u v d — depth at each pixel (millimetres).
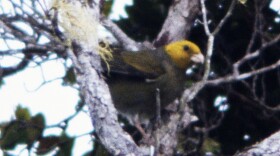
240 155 10016
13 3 9992
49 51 10961
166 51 13742
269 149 10023
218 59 14305
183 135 12758
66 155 12609
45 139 12500
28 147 12469
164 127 11695
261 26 12977
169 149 11391
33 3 9938
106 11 14297
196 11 13258
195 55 13703
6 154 12430
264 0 13219
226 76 12734
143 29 14672
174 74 13656
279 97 14023
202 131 12586
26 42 10352
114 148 8953
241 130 14164
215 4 14094
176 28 13477
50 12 10133
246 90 14078
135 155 8906
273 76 14234
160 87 13477
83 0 9945
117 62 13266
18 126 12430
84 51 9555
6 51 10844
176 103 13633
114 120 9117
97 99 9219
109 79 13211
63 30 9695
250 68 14250
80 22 9711
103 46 11250
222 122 14094
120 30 13125
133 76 13359
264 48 12852
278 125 14023
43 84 12016
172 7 13398
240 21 14328
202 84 10391
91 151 12844
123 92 13352
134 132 13602
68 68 12062
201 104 13305
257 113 14008
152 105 13406
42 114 12547
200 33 14625
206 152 12914
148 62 13516
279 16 14258
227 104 14117
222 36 14398
